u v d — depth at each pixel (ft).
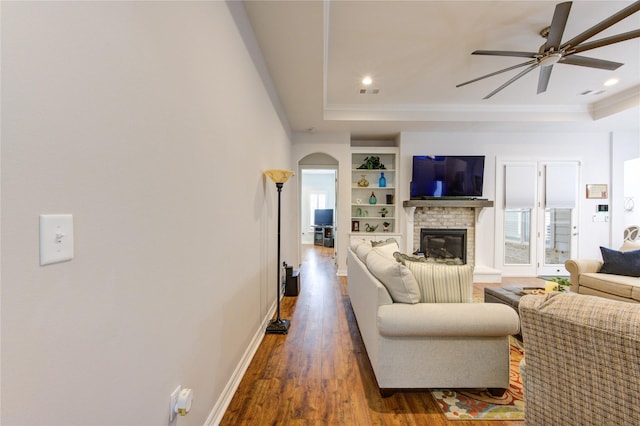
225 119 5.52
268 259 9.86
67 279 2.17
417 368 5.73
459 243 17.48
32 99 1.91
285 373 6.73
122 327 2.75
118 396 2.70
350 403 5.71
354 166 19.22
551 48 7.77
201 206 4.49
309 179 34.01
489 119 15.20
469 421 5.24
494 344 5.77
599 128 16.38
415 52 9.92
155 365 3.29
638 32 6.77
